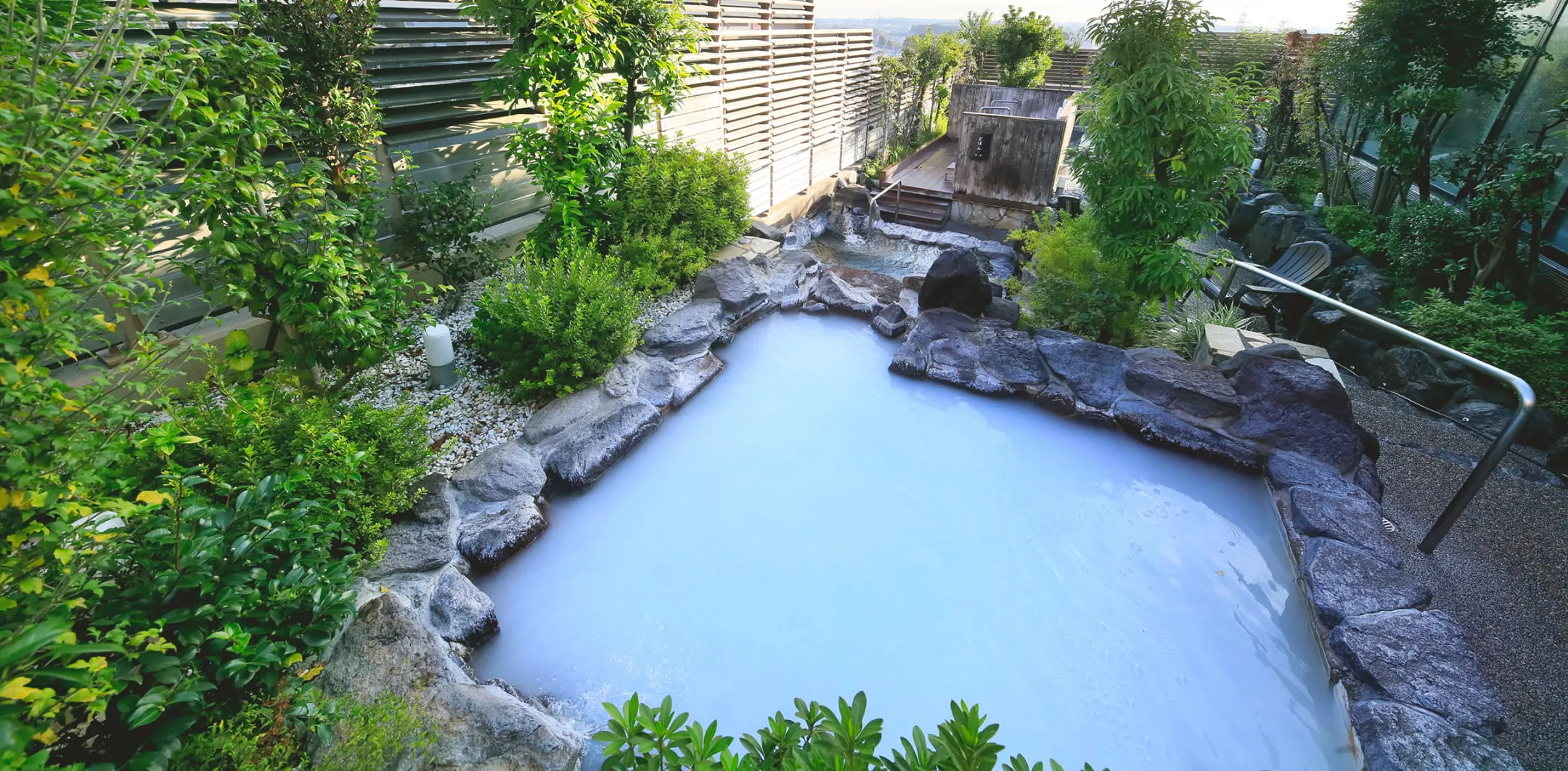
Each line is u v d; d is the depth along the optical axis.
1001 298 5.50
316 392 3.32
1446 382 4.41
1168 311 5.23
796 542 3.30
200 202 2.50
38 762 1.17
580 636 2.76
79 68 1.74
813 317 5.45
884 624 2.89
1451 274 5.16
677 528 3.35
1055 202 9.00
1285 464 3.59
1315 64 7.54
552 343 3.82
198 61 2.36
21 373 1.34
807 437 4.05
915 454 3.93
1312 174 8.95
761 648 2.76
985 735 1.49
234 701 1.88
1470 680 2.38
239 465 2.34
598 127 4.62
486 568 2.93
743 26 6.93
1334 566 2.89
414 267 4.51
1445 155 6.90
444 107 4.54
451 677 2.27
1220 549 3.30
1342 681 2.50
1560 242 5.28
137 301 1.91
